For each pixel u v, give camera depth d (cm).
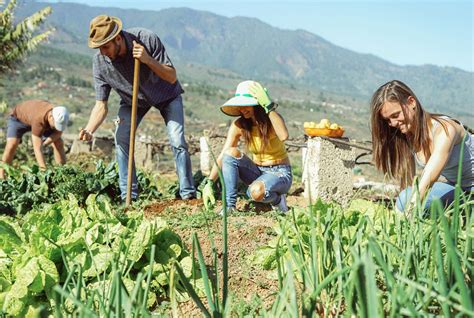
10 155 820
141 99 586
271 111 491
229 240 375
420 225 214
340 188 705
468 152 373
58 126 790
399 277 148
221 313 172
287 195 772
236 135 517
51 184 621
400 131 352
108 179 630
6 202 572
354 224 332
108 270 297
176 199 615
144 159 1234
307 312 158
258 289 312
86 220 339
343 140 714
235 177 512
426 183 346
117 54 555
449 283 178
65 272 302
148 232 320
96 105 591
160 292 309
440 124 351
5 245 320
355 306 182
